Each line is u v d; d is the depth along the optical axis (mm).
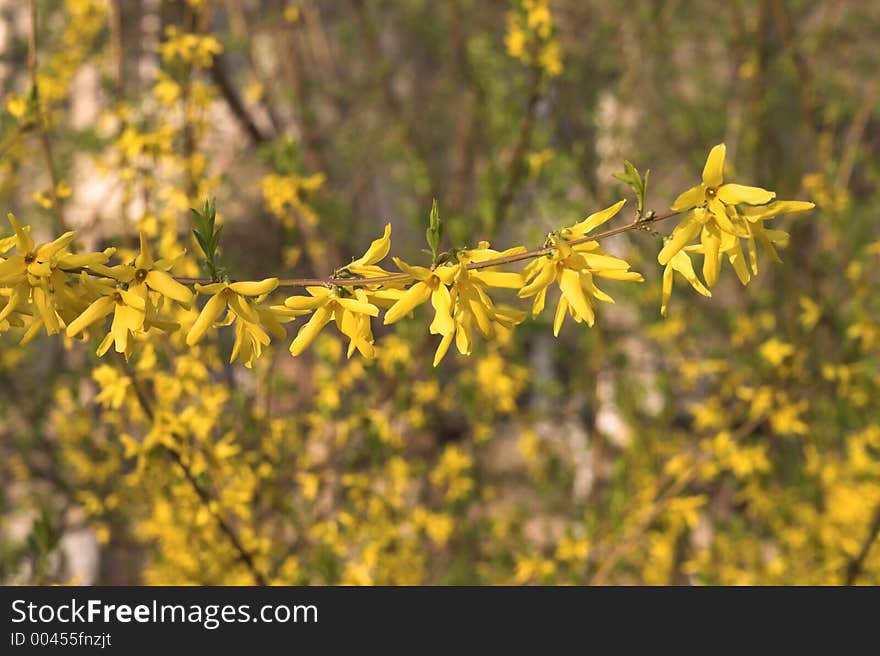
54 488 4000
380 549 3066
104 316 1206
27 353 3719
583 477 4785
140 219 2758
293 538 3605
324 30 5922
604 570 3180
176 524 2797
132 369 2398
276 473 3074
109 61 3805
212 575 2736
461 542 3963
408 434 3867
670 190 5355
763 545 4363
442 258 1262
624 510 3359
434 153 5570
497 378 3650
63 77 3334
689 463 3461
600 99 4949
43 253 1147
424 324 3777
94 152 3553
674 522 3479
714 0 5293
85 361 3627
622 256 4531
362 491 3027
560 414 4855
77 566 4293
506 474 4996
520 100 4281
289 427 3160
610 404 4543
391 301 1262
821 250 4238
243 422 2986
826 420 3889
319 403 3188
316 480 3045
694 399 4934
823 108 4930
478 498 4398
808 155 5125
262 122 4961
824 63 5363
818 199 3793
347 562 3006
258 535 3023
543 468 4449
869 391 3357
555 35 2982
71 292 1179
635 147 4930
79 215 4004
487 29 5316
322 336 3160
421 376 3797
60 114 3584
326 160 5371
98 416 3730
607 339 4281
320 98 5617
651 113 5078
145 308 1189
